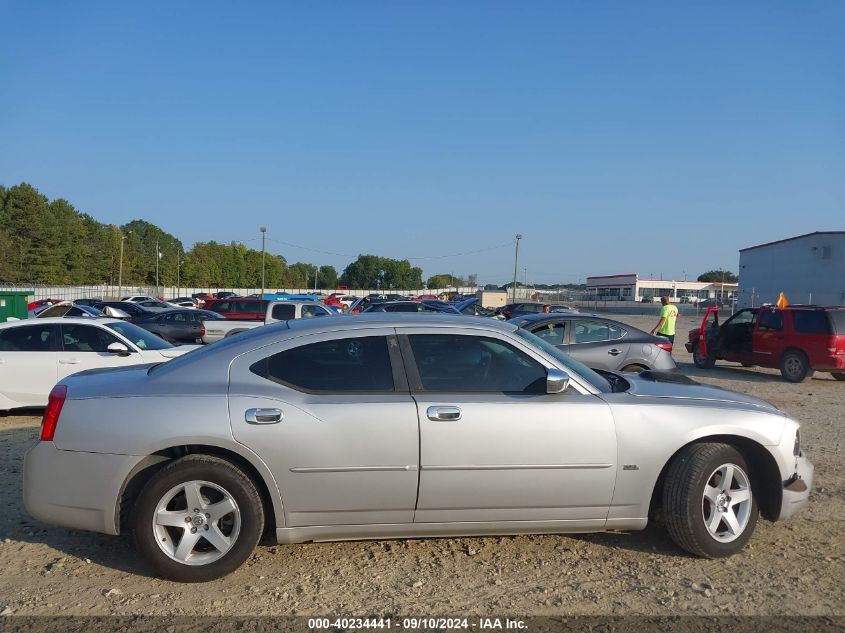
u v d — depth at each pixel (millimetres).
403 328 4430
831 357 13789
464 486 4164
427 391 4281
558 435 4211
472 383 4355
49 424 4180
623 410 4332
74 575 4176
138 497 4047
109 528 4078
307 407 4094
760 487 4738
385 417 4102
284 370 4258
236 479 4047
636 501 4367
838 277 46875
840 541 4848
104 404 4121
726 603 3879
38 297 62656
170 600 3863
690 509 4352
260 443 4023
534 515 4293
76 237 87312
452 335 4438
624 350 11094
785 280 51156
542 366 4453
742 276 56125
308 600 3885
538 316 11766
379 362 4324
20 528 4938
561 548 4652
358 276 133000
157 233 129875
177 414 4035
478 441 4145
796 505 4625
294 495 4074
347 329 4395
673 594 3986
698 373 16109
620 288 97500
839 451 7707
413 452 4105
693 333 17234
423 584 4098
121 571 4238
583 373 4676
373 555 4516
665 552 4598
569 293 94438
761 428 4508
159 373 4328
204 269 112125
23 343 9016
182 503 4121
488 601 3887
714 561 4457
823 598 3953
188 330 21969
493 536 4777
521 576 4215
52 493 4113
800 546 4750
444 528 4246
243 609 3768
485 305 59719
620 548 4660
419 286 139250
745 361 15586
